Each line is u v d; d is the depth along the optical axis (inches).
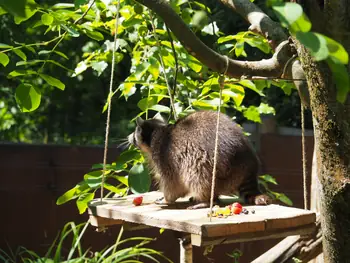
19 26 356.5
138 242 291.6
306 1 90.4
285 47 146.1
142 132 188.2
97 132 422.9
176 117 192.9
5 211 286.2
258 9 171.0
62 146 290.0
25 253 288.0
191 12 200.1
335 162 103.3
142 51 221.5
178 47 202.4
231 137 175.5
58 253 232.2
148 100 195.5
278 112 347.6
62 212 290.5
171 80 231.0
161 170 179.8
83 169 291.0
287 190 279.1
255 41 199.0
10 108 411.8
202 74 253.8
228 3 176.4
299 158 278.2
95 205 161.0
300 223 138.9
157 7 137.6
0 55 161.6
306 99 144.6
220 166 171.2
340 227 107.7
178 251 292.0
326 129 100.9
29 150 287.9
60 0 372.2
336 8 89.7
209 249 156.6
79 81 406.9
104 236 289.6
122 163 176.2
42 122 429.7
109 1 192.9
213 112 186.7
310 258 194.7
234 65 148.2
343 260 109.3
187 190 176.1
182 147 176.9
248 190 172.1
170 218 135.9
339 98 64.4
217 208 148.9
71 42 383.2
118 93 385.4
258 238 133.3
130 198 177.2
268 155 278.4
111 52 214.8
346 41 90.0
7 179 286.4
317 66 95.7
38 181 288.5
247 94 346.6
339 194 104.3
